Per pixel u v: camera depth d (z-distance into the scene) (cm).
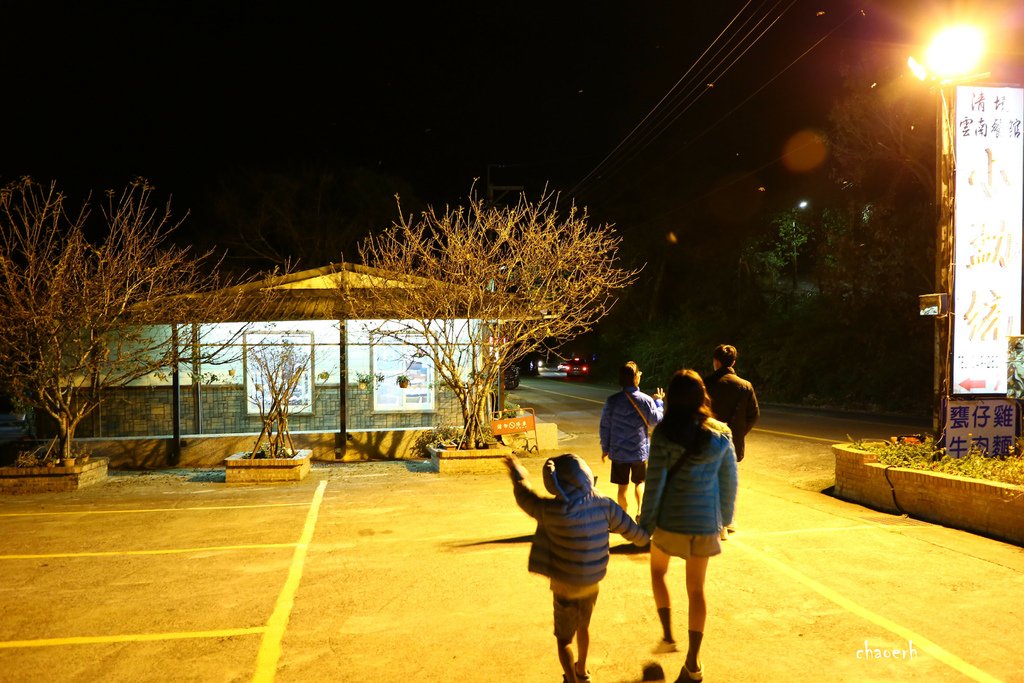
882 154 2262
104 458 1262
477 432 1311
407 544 764
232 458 1214
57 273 1158
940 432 884
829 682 447
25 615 574
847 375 2767
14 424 2441
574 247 1340
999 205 891
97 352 1245
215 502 1008
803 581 622
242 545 771
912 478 847
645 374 4159
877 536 757
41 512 953
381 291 1383
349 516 903
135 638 528
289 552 742
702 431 466
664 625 497
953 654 482
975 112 886
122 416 1472
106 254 1218
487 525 845
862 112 2186
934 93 911
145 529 848
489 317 1321
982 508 759
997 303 892
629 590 606
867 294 2709
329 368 1534
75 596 616
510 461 460
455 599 597
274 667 479
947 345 880
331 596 609
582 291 1372
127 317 1292
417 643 513
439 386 1562
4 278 1198
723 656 485
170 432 1486
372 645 511
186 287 1313
